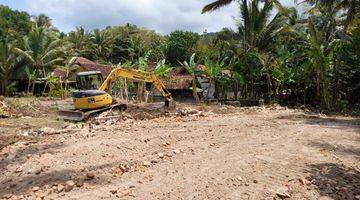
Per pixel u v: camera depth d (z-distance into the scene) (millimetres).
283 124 16219
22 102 27594
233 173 8602
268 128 14859
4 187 8000
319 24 31188
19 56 43375
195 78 33344
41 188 7727
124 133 12531
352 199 7848
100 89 19562
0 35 51594
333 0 28422
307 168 9312
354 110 25812
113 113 18531
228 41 35531
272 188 7898
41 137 12914
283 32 33375
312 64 26438
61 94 40125
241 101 29547
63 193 7434
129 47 63750
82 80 19656
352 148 11812
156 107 22266
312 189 8109
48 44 45469
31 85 47062
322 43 26812
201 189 7672
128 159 9430
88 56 63312
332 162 10016
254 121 16859
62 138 12078
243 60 31844
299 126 15727
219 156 10000
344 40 25500
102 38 64500
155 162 9320
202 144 11367
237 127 14758
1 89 43500
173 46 52344
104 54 64062
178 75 41188
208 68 31375
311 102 31000
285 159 9930
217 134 13055
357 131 14727
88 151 9914
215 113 20766
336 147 11812
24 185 7965
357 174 9297
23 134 13695
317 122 17484
